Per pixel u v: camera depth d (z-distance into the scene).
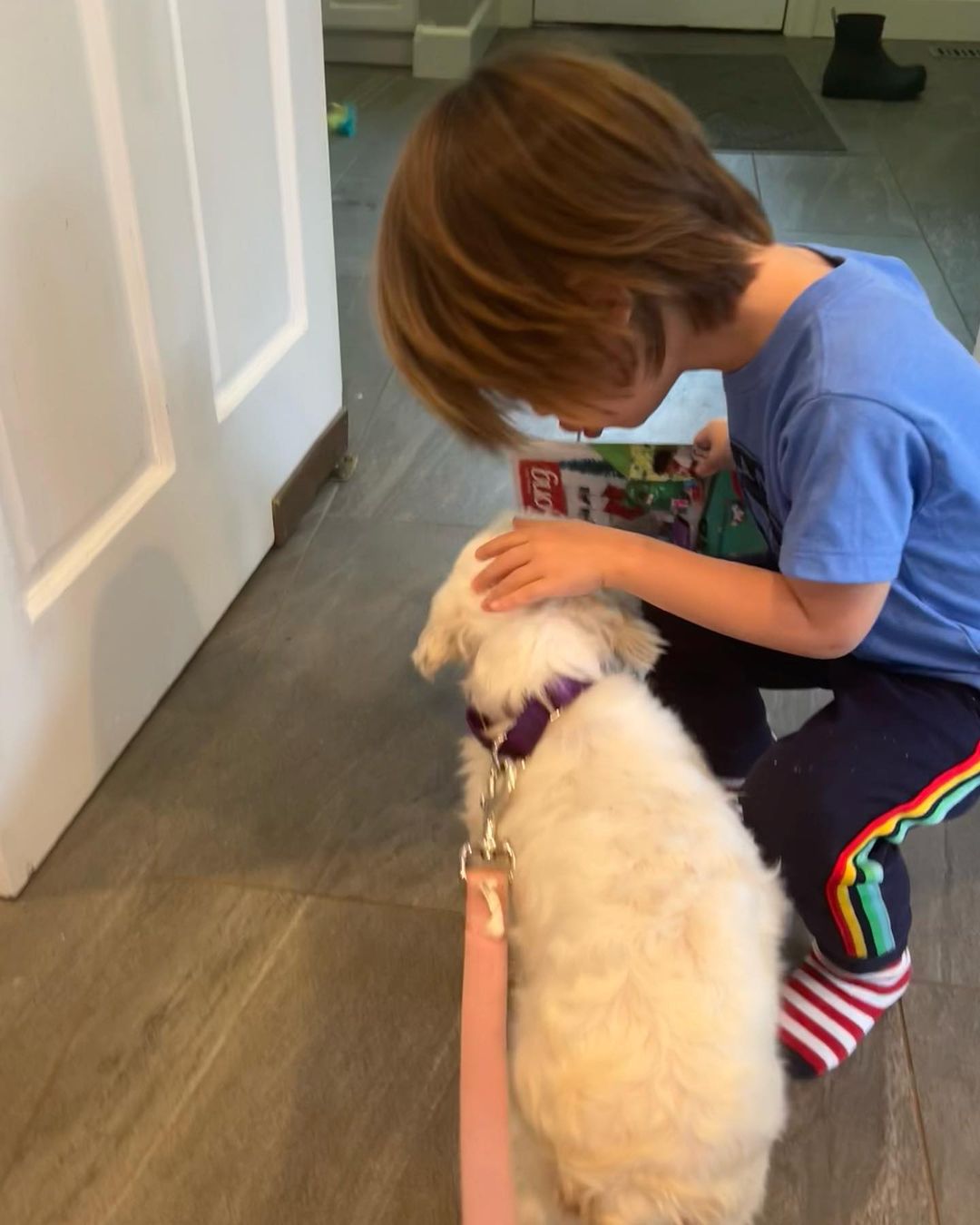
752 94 3.35
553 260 0.78
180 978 1.09
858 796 0.92
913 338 0.85
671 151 0.81
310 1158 0.96
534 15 4.03
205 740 1.32
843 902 0.94
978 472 0.87
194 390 1.31
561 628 0.90
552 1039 0.72
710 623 0.92
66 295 1.06
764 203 2.61
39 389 1.04
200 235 1.28
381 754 1.31
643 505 1.10
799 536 0.83
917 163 2.87
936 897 1.16
